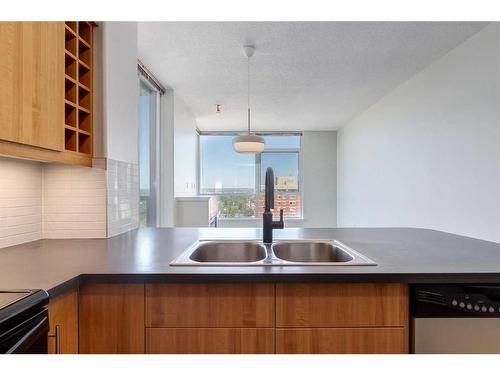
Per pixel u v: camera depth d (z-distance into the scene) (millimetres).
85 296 1010
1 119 929
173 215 3898
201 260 1487
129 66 1951
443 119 2883
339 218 6418
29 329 719
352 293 1023
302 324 1022
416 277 987
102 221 1643
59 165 1621
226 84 3682
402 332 1021
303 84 3672
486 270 1011
